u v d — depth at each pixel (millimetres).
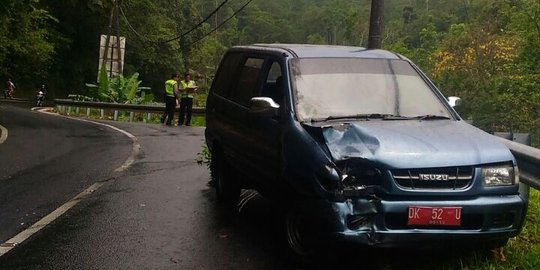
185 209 7258
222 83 7535
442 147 4641
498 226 4590
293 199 5055
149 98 34531
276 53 6164
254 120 6016
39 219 6707
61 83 46188
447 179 4469
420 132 4953
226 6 114438
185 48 65375
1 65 28062
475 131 5172
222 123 7168
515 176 4699
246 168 6324
